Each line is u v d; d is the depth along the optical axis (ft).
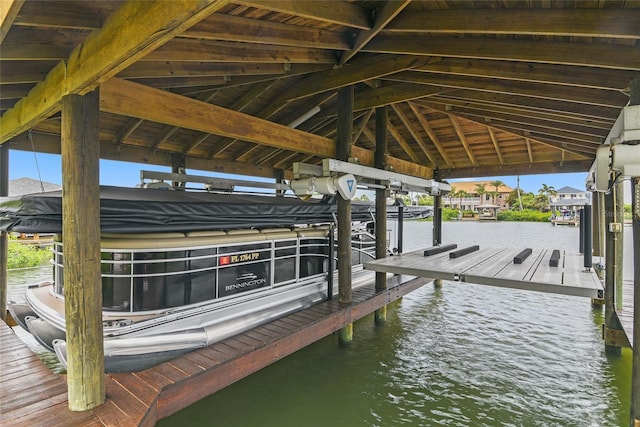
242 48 11.03
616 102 10.45
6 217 9.53
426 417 11.98
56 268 13.01
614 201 16.28
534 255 21.85
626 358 16.46
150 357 10.41
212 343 11.97
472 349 17.44
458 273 15.20
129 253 11.27
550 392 13.56
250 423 11.61
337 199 17.24
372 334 19.27
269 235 15.52
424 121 22.59
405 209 27.09
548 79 10.11
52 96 8.35
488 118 18.20
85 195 7.75
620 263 16.84
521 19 7.86
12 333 13.08
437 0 8.44
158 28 5.02
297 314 15.29
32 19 5.98
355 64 14.60
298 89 16.87
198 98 17.15
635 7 6.90
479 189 161.79
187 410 12.29
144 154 20.31
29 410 8.04
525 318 22.31
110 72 6.49
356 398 13.10
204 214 12.21
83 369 8.00
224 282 13.66
